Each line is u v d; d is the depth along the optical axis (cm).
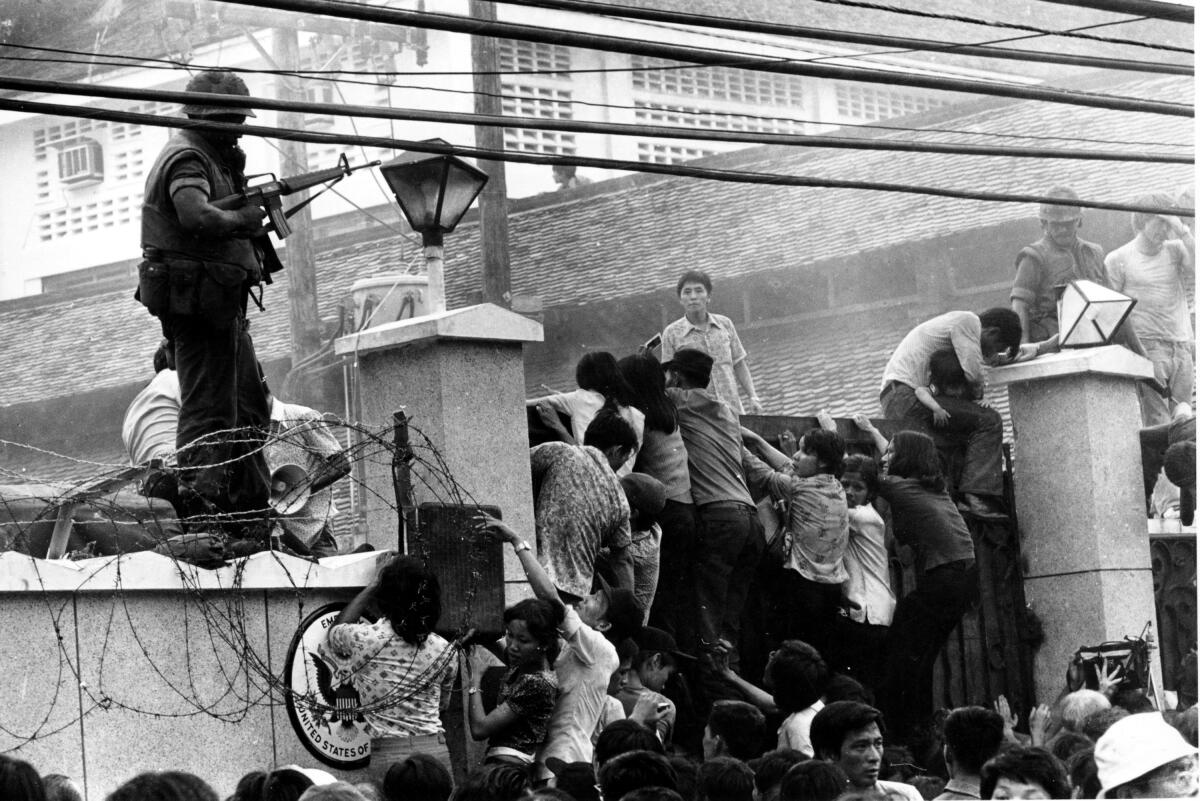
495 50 3169
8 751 1027
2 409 4081
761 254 3794
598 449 1302
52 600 1057
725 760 973
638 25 4350
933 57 4653
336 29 3803
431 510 1178
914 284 3616
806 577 1456
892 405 1661
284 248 3997
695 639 1378
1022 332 1902
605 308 3869
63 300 4416
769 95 4562
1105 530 1708
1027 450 1739
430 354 1266
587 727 1141
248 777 909
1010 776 945
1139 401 1911
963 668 1667
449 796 954
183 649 1106
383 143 1252
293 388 3334
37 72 4541
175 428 1324
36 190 4788
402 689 1111
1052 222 1914
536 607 1129
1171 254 2119
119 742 1071
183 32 3969
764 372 3662
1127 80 3797
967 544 1546
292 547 1225
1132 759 944
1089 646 1680
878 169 3838
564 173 4334
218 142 1173
